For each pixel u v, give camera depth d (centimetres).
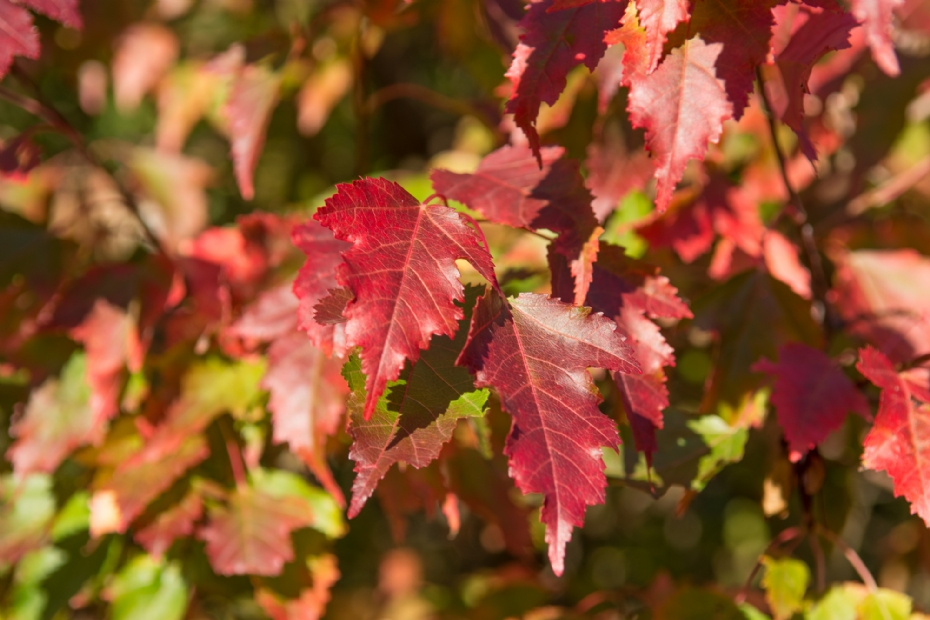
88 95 116
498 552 159
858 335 66
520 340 51
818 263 66
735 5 52
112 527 65
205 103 114
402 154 169
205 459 67
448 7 76
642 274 56
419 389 50
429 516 66
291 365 61
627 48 52
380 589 157
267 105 69
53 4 58
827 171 92
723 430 61
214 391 66
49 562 69
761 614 62
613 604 74
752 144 82
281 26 131
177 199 94
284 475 67
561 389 50
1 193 93
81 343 71
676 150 53
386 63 159
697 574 152
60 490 72
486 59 80
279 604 66
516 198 54
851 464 65
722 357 63
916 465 56
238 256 64
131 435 67
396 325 49
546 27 53
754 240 67
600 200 64
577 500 49
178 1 117
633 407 55
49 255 73
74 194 94
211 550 64
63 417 68
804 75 54
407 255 49
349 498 86
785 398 58
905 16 80
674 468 60
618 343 51
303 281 56
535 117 53
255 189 164
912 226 81
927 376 57
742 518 154
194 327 67
